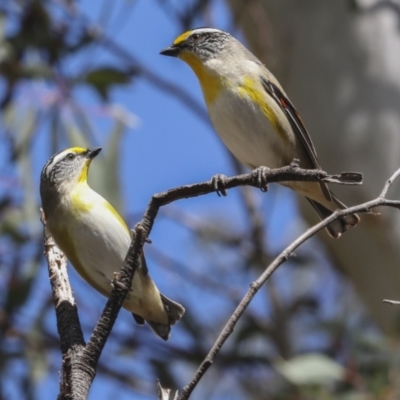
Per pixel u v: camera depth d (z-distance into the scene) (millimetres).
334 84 12680
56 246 9336
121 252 9250
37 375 13047
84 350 7121
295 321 15148
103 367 13758
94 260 9312
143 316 9367
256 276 14930
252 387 13945
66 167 9695
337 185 12398
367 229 12461
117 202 12273
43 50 13391
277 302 14250
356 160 12398
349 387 11656
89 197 9320
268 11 13391
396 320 12156
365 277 12766
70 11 13562
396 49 12688
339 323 12266
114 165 12391
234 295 14805
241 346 13906
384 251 12445
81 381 6965
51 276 8422
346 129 12500
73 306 7918
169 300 9430
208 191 7555
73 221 9203
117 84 13117
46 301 13312
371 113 12453
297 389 12219
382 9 12836
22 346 13180
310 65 12852
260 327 14055
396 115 12406
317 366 11453
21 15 13562
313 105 12734
